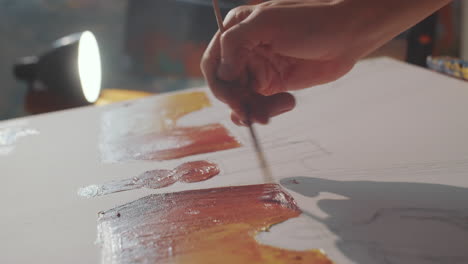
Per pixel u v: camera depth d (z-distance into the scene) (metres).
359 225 0.51
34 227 0.56
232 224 0.53
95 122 0.93
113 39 2.47
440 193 0.56
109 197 0.62
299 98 0.95
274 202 0.57
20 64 1.29
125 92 1.51
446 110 0.81
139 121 0.92
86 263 0.48
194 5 1.66
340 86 0.99
